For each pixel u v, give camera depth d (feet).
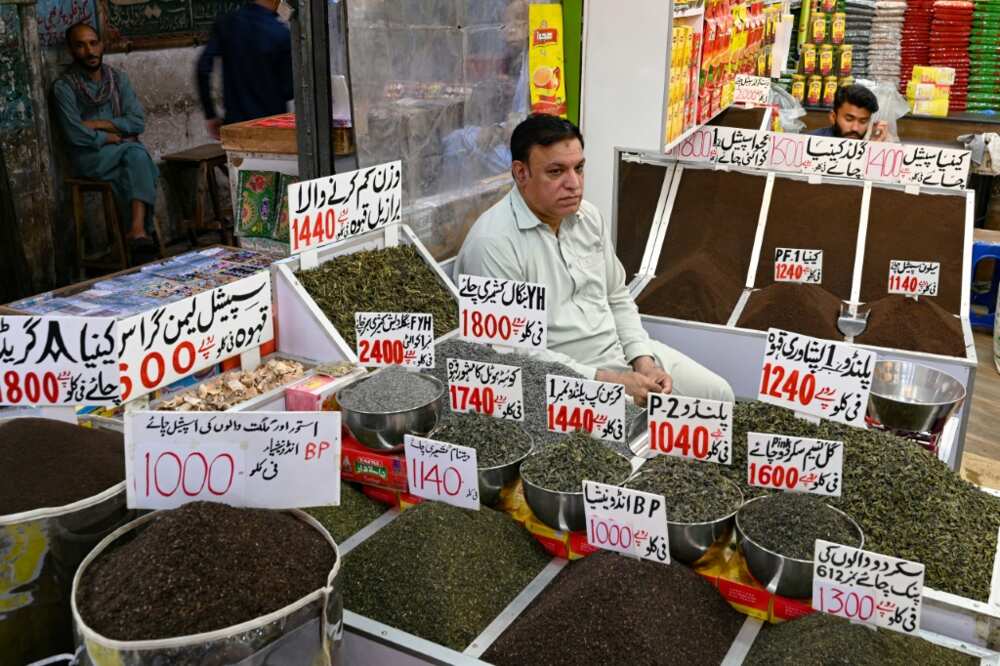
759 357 10.41
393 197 8.24
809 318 10.44
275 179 9.53
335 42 7.81
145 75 15.49
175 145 16.40
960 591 5.17
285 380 6.90
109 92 14.74
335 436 4.76
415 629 5.14
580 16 10.96
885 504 5.77
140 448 4.62
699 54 12.14
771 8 18.30
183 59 16.22
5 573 4.29
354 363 7.11
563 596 5.08
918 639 4.97
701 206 12.36
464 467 5.65
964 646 4.96
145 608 3.92
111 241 15.38
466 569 5.45
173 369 6.41
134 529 4.61
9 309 6.74
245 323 7.00
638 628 4.83
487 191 10.70
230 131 9.53
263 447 4.74
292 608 3.96
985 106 22.50
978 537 5.60
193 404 6.42
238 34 14.84
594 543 5.46
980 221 22.38
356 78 8.06
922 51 22.35
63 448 4.94
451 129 9.73
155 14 15.44
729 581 5.27
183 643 3.75
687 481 5.69
